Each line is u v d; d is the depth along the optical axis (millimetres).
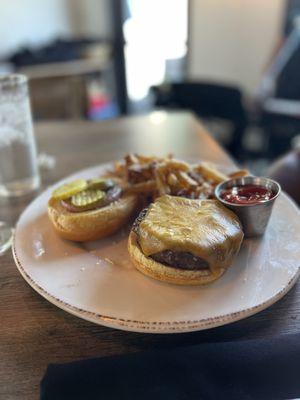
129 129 633
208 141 565
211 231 259
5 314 262
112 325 232
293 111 1010
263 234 312
